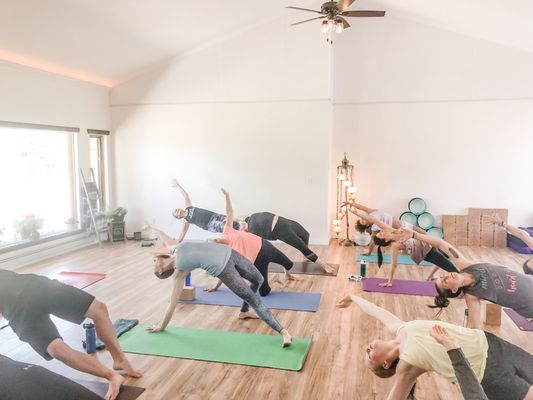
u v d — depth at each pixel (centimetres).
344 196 852
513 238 788
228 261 380
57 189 754
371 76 837
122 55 735
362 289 546
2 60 609
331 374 337
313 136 795
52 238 714
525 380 217
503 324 435
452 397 305
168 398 305
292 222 613
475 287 317
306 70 787
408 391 229
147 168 860
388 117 839
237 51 807
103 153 860
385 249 769
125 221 879
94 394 225
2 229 653
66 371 344
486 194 820
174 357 363
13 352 377
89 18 586
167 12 642
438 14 742
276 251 515
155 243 819
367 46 833
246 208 830
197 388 318
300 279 591
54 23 568
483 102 806
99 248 776
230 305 488
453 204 833
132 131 859
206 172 839
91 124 808
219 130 828
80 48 657
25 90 655
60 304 296
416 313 466
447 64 812
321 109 789
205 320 445
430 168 834
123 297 517
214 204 841
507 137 803
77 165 777
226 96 819
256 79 806
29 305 283
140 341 392
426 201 841
